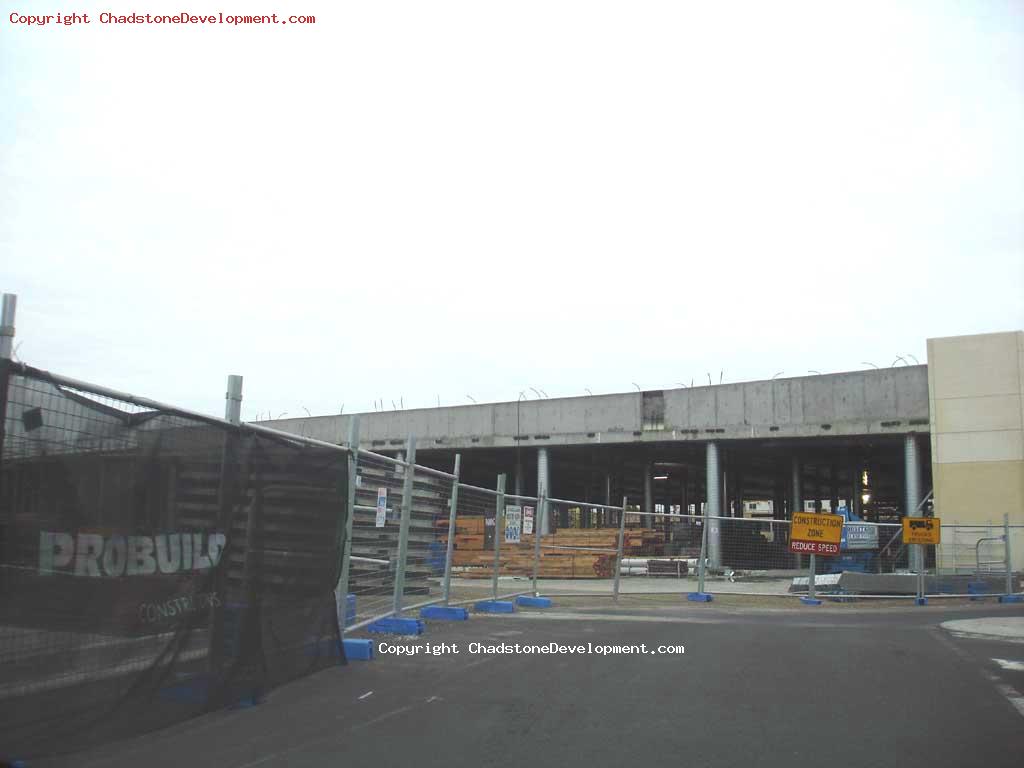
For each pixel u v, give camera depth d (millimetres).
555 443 35969
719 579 25984
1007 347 29438
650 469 42219
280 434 7395
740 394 33000
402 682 7816
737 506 53406
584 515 26078
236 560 6656
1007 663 9742
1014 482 28672
